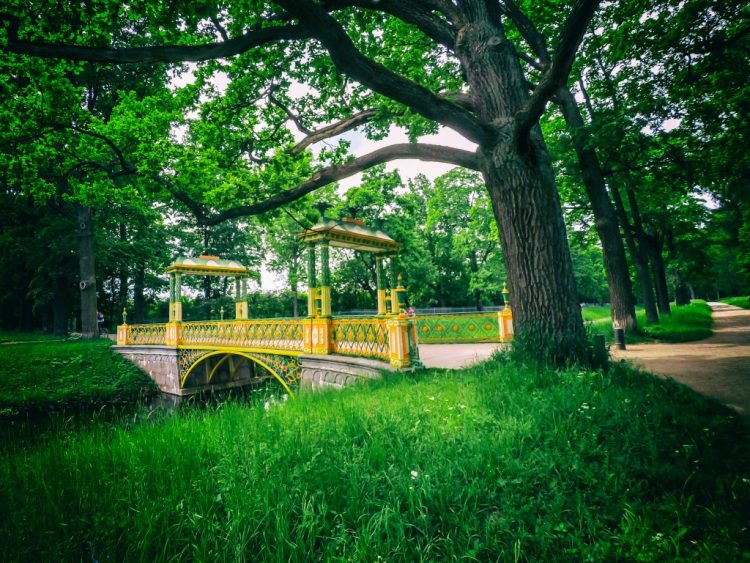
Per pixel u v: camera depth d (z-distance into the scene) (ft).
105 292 119.55
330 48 17.57
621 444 10.94
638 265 58.80
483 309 107.55
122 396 56.03
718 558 6.40
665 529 7.32
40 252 77.66
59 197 76.95
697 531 7.36
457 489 8.91
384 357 26.08
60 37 22.38
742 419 13.93
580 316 21.36
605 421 12.40
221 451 11.86
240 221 125.70
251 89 31.86
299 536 7.51
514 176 21.34
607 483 9.02
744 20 31.63
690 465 9.76
